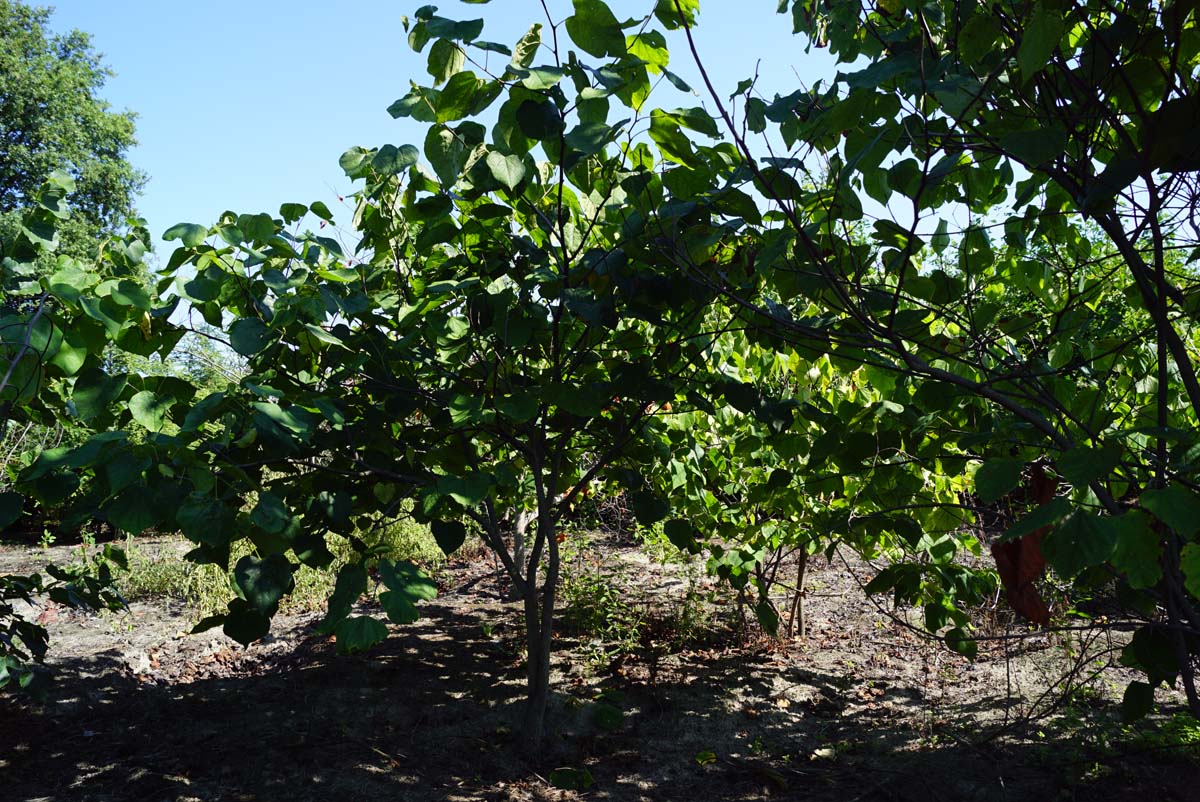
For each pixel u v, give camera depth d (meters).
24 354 2.27
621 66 2.27
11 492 2.32
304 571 6.73
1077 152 1.94
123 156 22.27
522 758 3.89
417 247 2.93
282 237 2.86
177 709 4.46
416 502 3.34
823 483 3.57
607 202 2.98
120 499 2.17
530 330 2.90
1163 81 1.85
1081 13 1.66
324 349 3.02
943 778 3.58
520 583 3.94
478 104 2.18
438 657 5.32
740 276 2.87
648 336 3.67
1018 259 2.77
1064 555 1.47
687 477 4.31
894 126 1.94
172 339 2.75
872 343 2.02
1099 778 3.47
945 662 5.12
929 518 3.42
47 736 4.11
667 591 6.80
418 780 3.65
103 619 6.18
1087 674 4.60
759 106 2.19
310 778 3.64
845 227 2.18
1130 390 2.77
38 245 2.93
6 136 19.73
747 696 4.68
